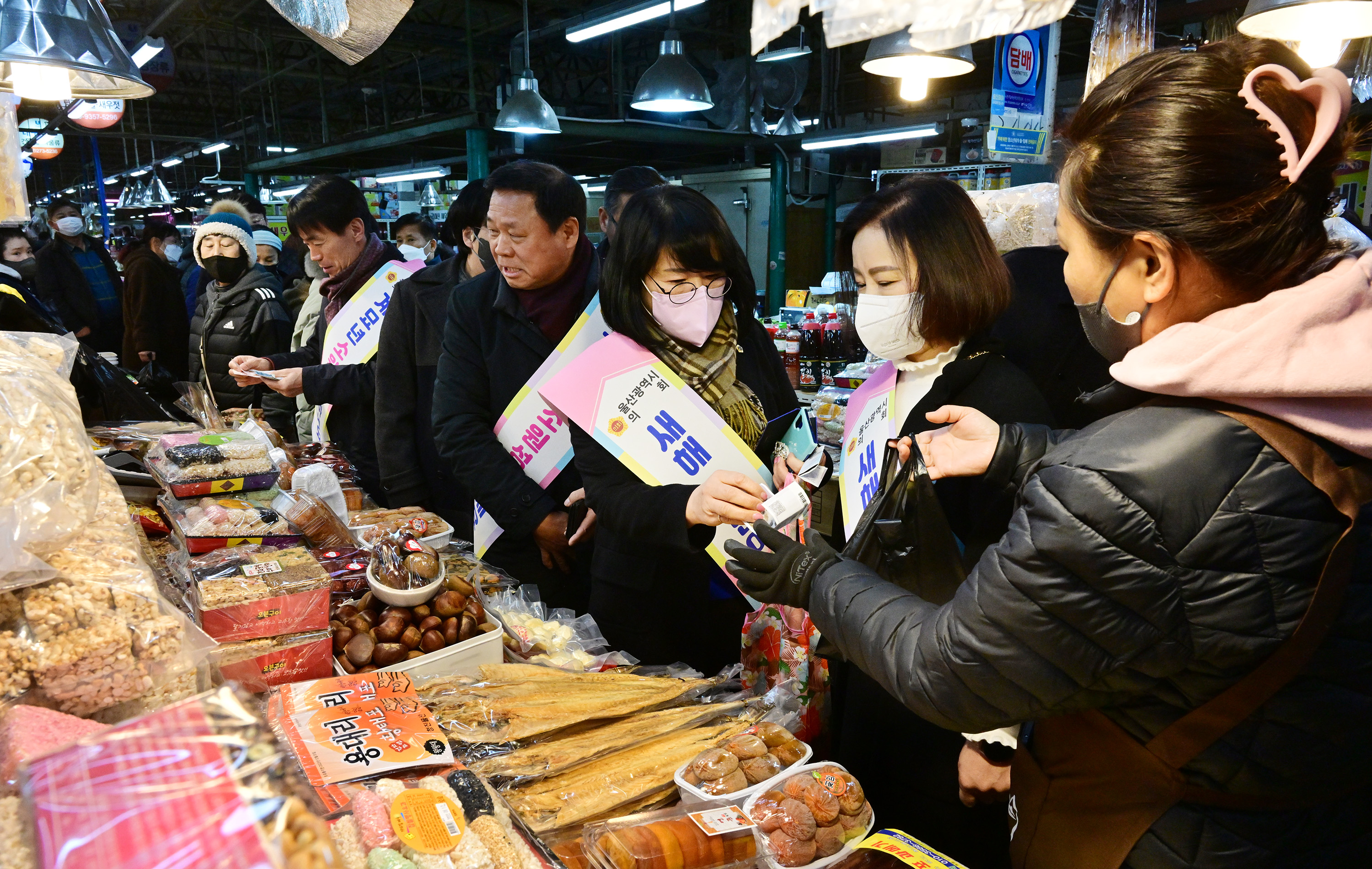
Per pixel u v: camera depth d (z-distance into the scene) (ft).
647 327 5.54
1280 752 2.44
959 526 4.49
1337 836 2.63
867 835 3.53
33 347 3.63
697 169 46.78
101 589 2.65
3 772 2.05
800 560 3.35
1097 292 2.56
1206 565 2.26
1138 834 2.65
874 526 3.87
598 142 33.53
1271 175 2.18
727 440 5.59
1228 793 2.53
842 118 35.35
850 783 3.64
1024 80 10.28
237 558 4.37
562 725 4.01
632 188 9.48
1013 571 2.44
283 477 6.54
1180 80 2.29
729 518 4.74
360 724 3.48
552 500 7.31
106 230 58.23
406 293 8.79
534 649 5.09
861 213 4.62
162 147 75.87
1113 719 2.68
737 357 6.10
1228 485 2.26
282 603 4.03
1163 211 2.26
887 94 40.40
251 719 1.57
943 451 3.82
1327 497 2.29
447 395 7.51
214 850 1.29
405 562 4.82
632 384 5.53
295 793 1.45
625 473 5.65
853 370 12.12
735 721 4.30
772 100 32.58
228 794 1.38
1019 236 7.35
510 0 32.91
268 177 51.31
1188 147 2.22
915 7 3.01
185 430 7.07
